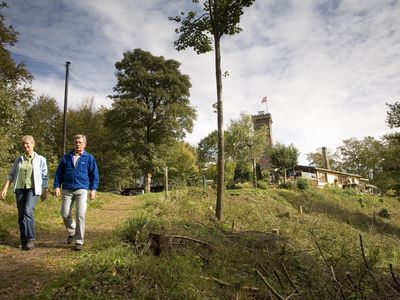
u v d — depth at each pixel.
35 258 5.38
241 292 4.95
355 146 79.25
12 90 24.77
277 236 8.11
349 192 42.91
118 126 40.66
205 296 4.49
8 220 7.75
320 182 56.53
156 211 12.30
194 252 6.21
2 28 24.64
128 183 49.81
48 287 3.98
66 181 6.19
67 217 6.29
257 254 6.81
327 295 5.37
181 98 43.78
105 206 15.26
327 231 14.36
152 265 5.02
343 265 7.16
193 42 14.00
